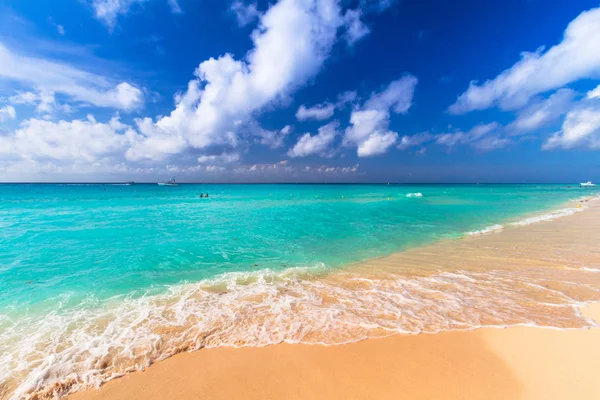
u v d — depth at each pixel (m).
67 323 4.75
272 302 5.48
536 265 7.66
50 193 55.31
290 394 3.11
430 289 6.07
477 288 6.06
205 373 3.49
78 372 3.53
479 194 48.31
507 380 3.19
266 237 11.77
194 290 6.16
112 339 4.25
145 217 18.12
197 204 29.28
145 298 5.75
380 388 3.14
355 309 5.12
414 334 4.22
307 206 26.08
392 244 10.53
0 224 14.92
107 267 7.82
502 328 4.32
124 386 3.30
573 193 52.19
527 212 20.38
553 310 4.89
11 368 3.62
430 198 37.50
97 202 31.92
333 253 9.31
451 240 11.09
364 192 59.44
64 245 10.26
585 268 7.29
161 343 4.12
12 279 6.89
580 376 3.19
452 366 3.47
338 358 3.70
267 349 3.94
